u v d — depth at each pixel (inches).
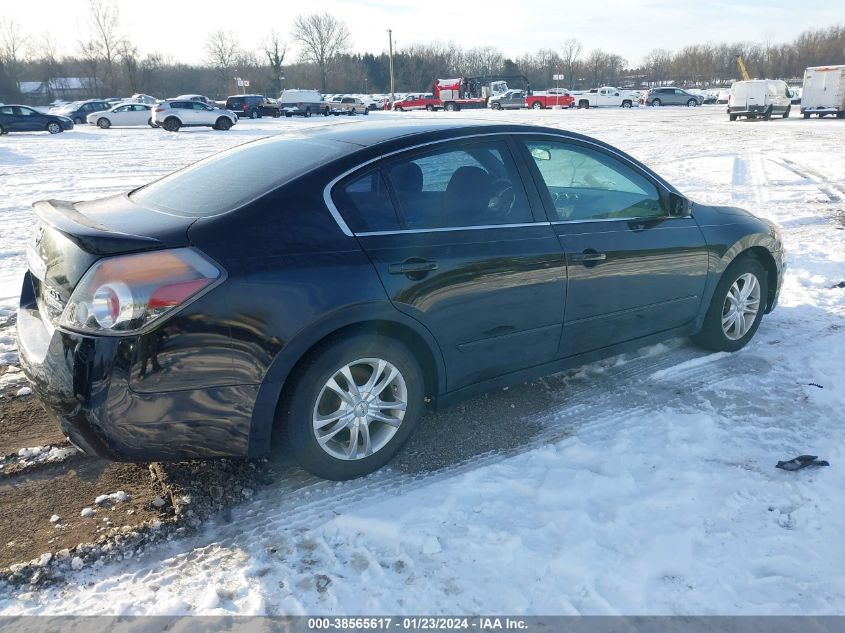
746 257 181.2
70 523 113.3
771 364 177.0
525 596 98.0
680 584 100.0
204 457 110.7
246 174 125.6
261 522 114.4
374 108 2485.2
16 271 272.5
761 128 1112.8
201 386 104.7
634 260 153.3
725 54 4286.4
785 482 123.3
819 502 117.1
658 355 183.9
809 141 844.6
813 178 524.7
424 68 4274.1
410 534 110.7
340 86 3907.5
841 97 1386.6
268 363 108.2
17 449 136.1
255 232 109.5
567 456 134.0
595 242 146.3
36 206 125.1
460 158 133.6
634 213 158.9
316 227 114.3
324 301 110.7
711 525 112.2
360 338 117.9
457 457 134.3
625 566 103.0
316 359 114.0
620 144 832.3
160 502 119.0
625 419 148.5
